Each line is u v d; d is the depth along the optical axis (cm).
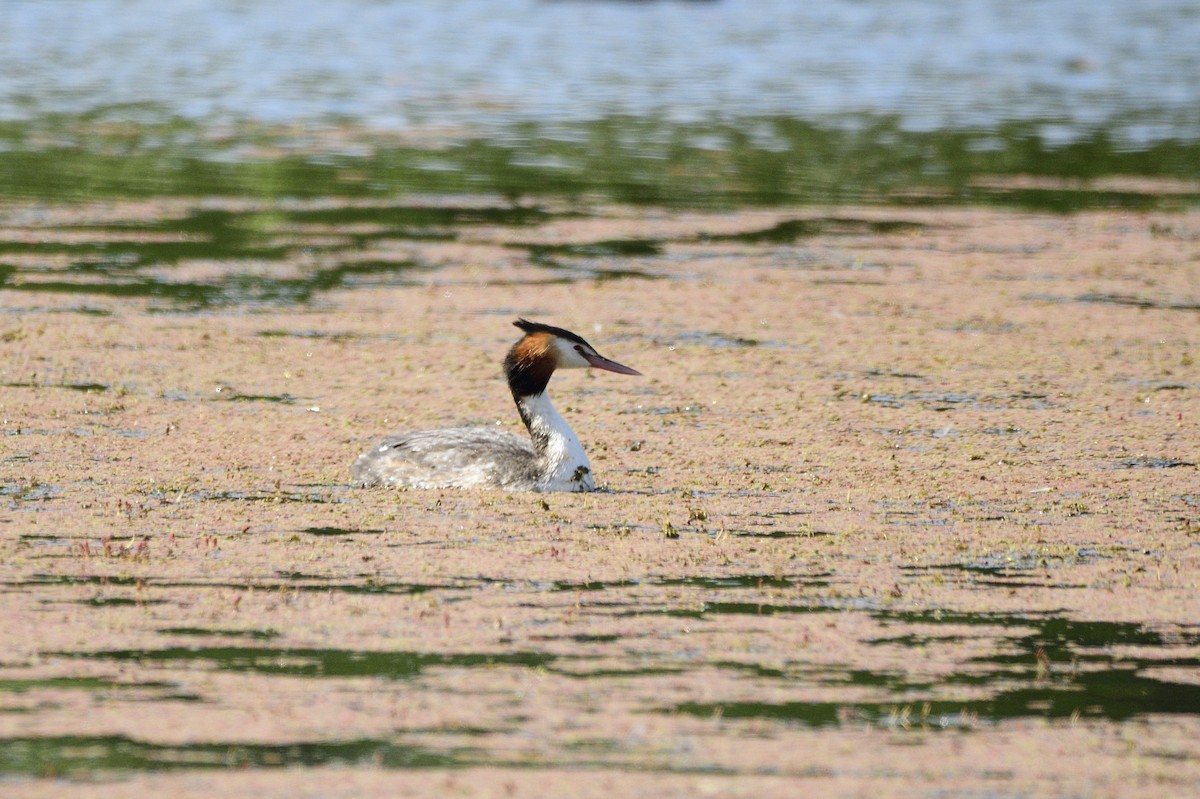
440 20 5803
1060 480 1409
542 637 1018
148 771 825
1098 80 4578
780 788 816
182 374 1744
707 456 1485
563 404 1683
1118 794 817
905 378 1786
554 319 2042
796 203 2878
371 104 3934
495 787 812
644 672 965
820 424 1600
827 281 2280
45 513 1266
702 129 3641
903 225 2697
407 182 2997
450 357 1845
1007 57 5078
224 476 1387
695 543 1221
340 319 2017
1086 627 1053
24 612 1045
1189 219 2773
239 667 960
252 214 2688
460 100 4025
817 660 989
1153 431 1575
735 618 1059
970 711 920
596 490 1376
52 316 1978
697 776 829
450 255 2412
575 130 3594
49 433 1506
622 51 5047
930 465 1457
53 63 4559
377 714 900
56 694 917
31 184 2888
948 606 1089
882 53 5122
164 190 2872
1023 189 3044
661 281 2267
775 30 5672
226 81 4291
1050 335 1984
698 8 6275
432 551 1190
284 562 1156
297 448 1484
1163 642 1027
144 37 5222
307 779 819
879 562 1182
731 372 1809
